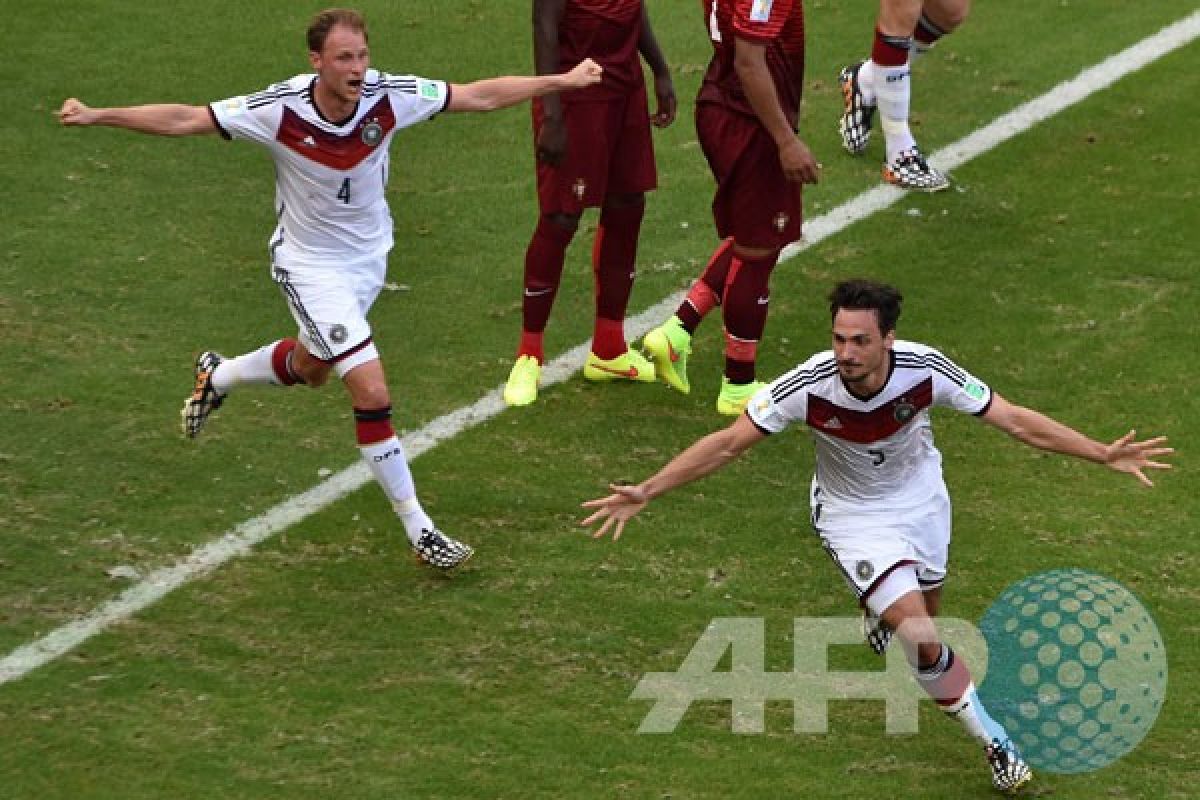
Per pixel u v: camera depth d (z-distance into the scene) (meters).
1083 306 31.50
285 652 22.31
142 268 31.92
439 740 20.77
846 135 36.94
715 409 28.86
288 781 19.97
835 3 43.94
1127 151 37.19
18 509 25.06
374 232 24.28
